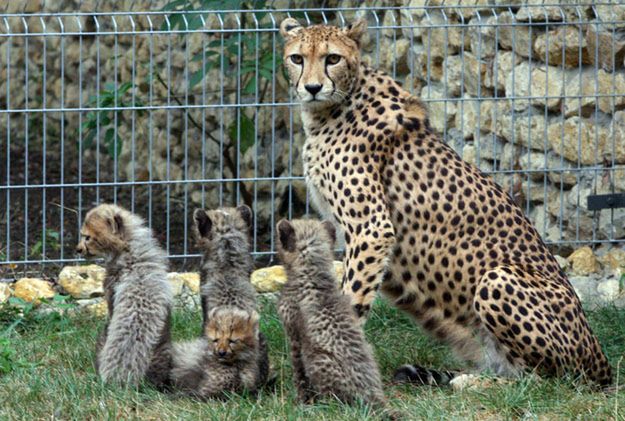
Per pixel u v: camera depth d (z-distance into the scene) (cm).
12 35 1142
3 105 1958
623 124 1234
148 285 873
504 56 1303
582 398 838
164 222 1588
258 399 836
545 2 1263
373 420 786
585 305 1165
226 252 880
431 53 1362
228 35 1560
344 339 803
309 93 927
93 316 1134
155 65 1703
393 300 955
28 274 1336
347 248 930
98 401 833
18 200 1644
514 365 896
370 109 941
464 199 921
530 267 906
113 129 1452
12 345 1025
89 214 882
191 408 820
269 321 1071
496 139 1320
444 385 913
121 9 1778
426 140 941
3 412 821
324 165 945
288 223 816
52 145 1884
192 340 955
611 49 1228
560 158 1279
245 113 1554
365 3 1443
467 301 915
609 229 1273
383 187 930
